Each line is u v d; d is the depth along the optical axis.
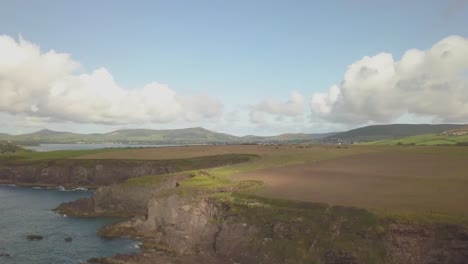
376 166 112.44
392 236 51.81
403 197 64.50
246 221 64.56
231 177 94.50
